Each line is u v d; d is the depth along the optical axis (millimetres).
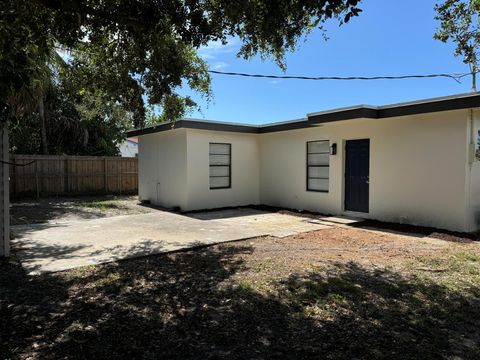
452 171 7363
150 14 3908
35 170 14203
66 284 4340
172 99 6910
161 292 4098
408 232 7594
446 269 4934
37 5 3420
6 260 5281
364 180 9219
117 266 5090
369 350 2826
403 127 8203
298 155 10922
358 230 7867
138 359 2703
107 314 3508
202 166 10945
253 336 3074
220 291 4121
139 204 12602
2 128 4848
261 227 8188
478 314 3494
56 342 2955
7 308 3633
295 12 3703
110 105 7746
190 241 6648
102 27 4461
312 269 4945
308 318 3422
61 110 17500
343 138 9562
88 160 15477
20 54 3020
